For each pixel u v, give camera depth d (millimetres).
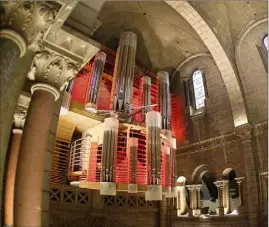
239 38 14164
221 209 13242
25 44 3496
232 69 13781
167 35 15969
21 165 4168
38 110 4438
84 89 12781
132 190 10469
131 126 11938
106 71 14320
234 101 13695
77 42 4656
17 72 3533
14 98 3523
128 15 14758
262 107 13047
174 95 16922
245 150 12875
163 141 12930
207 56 15797
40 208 4145
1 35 3314
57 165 11539
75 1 3904
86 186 10445
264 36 13438
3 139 3379
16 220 3957
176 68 17281
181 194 14828
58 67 4629
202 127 15055
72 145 11898
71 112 11172
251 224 11859
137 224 13359
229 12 13688
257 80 13430
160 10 14367
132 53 13477
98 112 11859
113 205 12711
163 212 14305
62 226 10742
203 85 15703
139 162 12547
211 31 13617
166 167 12102
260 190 12156
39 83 4512
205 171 14414
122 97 12312
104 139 10672
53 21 3814
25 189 4070
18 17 3408
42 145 4344
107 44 15555
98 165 11633
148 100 13844
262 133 12734
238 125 13305
